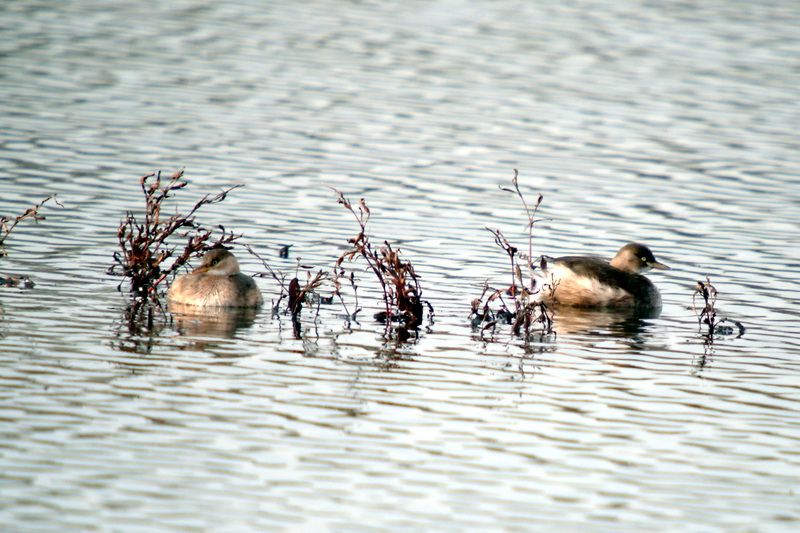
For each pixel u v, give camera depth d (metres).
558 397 12.38
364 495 9.66
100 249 18.08
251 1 42.78
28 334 13.73
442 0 44.25
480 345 14.44
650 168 25.08
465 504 9.58
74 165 23.17
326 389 12.29
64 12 38.88
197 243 16.91
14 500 9.21
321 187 22.75
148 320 14.83
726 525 9.38
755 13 42.84
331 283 17.03
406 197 22.33
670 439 11.22
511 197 22.66
